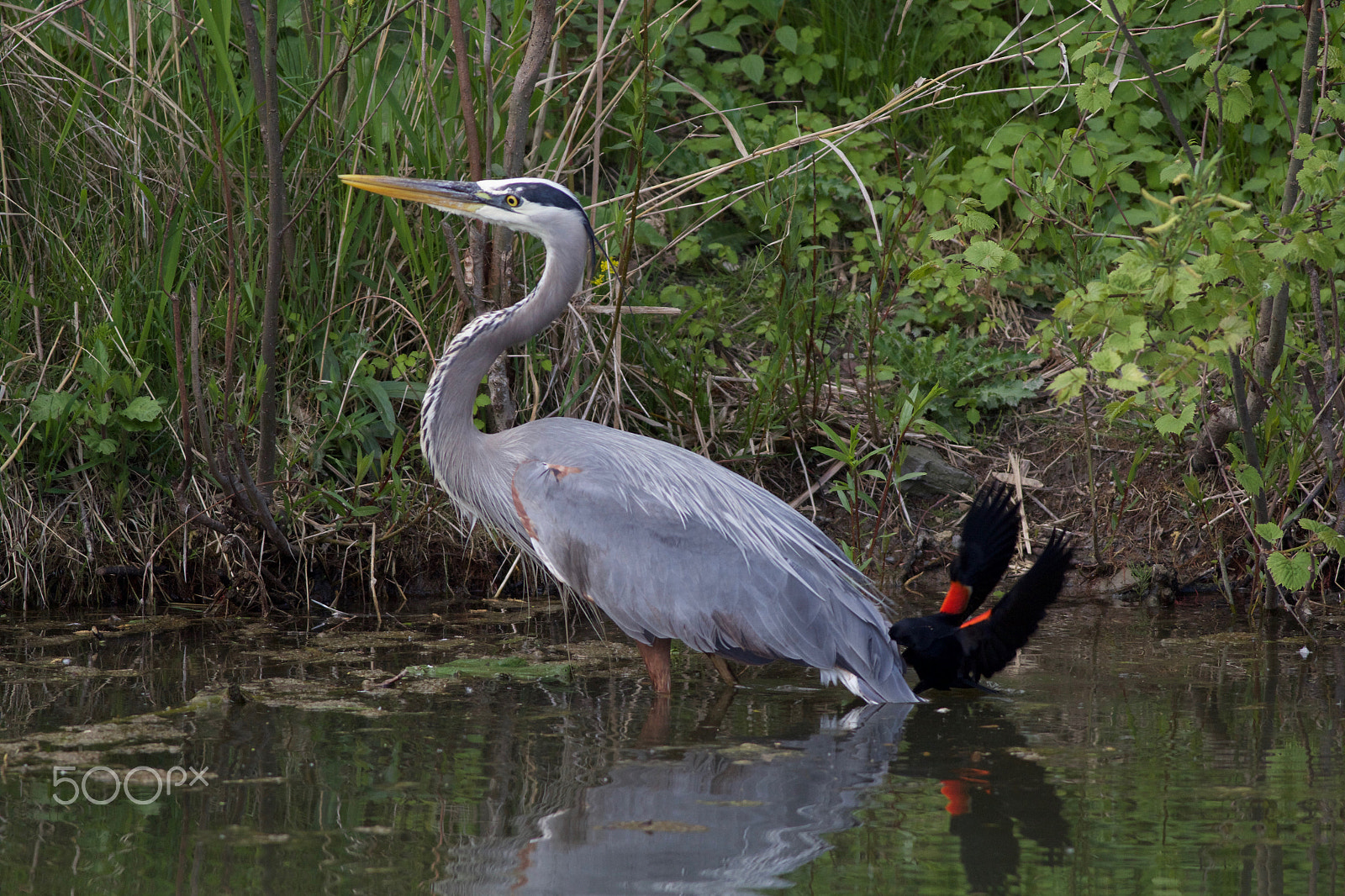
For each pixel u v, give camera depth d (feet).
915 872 17.88
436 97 38.47
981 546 28.12
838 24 52.47
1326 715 25.52
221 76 38.17
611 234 40.34
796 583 27.99
